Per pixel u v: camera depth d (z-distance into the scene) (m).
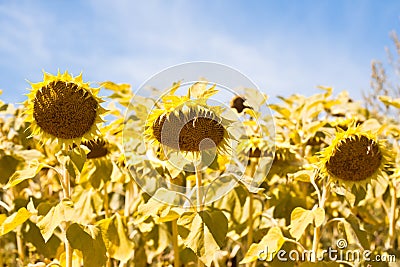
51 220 1.58
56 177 2.41
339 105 2.61
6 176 2.17
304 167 1.81
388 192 2.41
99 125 1.91
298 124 2.33
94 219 2.28
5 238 2.46
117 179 2.01
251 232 2.06
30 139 2.31
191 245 1.61
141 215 1.96
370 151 1.66
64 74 1.54
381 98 2.26
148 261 2.43
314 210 1.67
